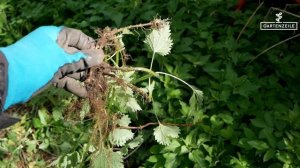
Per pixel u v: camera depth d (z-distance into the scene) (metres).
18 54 1.59
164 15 3.81
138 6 3.90
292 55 3.14
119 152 2.09
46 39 1.70
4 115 1.60
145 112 2.98
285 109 2.75
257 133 2.72
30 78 1.58
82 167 2.58
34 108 3.37
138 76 3.08
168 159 2.65
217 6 3.79
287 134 2.50
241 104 2.84
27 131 3.29
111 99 2.15
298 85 2.97
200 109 2.79
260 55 3.28
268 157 2.43
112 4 4.10
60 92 2.57
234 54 3.19
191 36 3.54
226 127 2.86
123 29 2.15
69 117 2.55
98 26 3.92
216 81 3.10
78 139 2.63
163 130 2.30
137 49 3.48
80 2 4.30
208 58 3.16
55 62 1.66
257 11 3.78
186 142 2.69
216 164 2.66
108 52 2.35
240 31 3.52
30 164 3.15
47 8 4.46
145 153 2.92
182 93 3.01
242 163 2.54
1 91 1.51
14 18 4.52
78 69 1.77
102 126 2.16
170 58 3.27
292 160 2.41
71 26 4.03
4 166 3.09
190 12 3.74
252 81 3.04
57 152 3.05
